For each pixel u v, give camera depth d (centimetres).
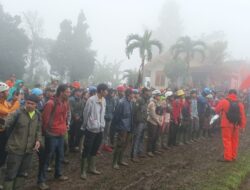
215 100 1628
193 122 1420
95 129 821
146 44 2317
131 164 1005
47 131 737
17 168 650
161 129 1146
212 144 1409
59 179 804
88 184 793
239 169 1002
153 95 1117
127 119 938
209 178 886
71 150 1095
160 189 788
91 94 1025
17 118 647
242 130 1830
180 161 1077
